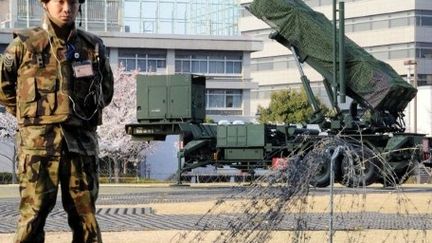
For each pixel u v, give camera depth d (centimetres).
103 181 4709
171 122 3491
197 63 6944
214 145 3494
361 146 875
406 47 8731
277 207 697
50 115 601
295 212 703
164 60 6881
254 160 3444
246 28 9606
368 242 980
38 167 598
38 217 602
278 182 701
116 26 6988
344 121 2881
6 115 5434
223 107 7006
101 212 1622
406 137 2784
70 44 612
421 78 8662
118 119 5553
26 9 6475
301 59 2998
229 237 706
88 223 611
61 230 1202
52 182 600
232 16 7962
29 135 601
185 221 1372
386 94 2841
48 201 602
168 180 4703
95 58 620
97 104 618
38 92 603
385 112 2898
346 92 2925
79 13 625
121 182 4544
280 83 9431
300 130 3322
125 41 6750
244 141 3450
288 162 712
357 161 837
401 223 1118
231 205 1032
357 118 2916
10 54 607
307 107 7356
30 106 602
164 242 1041
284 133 3428
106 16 6969
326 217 1130
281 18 2973
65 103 603
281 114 7325
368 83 2859
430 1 8706
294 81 9306
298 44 2980
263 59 9625
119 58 6781
